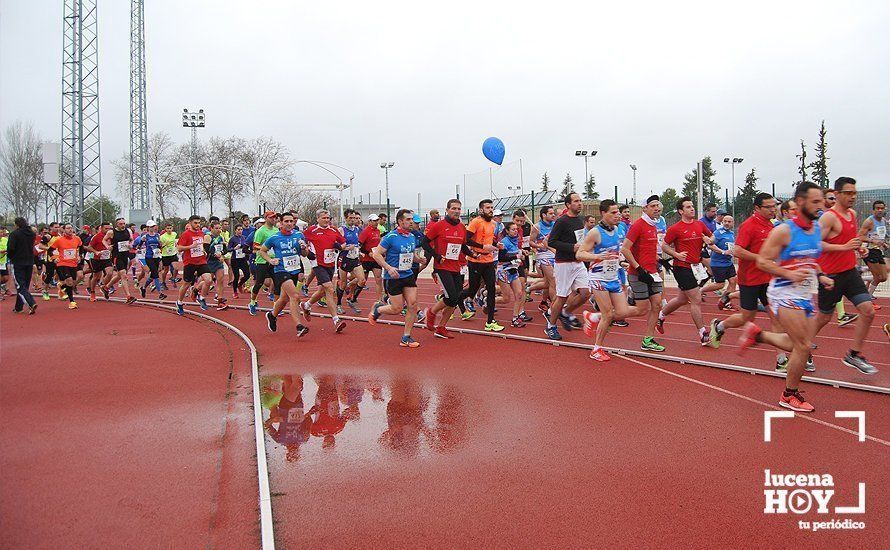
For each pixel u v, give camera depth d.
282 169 47.06
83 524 3.35
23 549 3.09
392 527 3.32
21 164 44.56
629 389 6.03
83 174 34.06
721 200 31.16
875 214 11.51
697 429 4.83
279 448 4.52
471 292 9.49
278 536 3.23
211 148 46.78
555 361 7.36
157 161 47.12
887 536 3.20
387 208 28.95
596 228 7.15
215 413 5.38
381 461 4.27
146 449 4.49
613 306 7.32
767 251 5.11
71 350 8.34
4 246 16.80
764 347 7.98
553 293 10.52
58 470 4.09
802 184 5.05
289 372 6.93
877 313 10.84
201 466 4.16
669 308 7.92
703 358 7.33
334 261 10.04
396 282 8.31
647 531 3.27
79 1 33.69
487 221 9.34
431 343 8.69
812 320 5.14
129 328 10.39
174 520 3.39
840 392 5.77
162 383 6.45
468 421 5.12
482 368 7.04
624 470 4.06
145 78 41.38
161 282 18.97
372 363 7.37
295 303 9.07
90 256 14.98
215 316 11.81
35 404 5.67
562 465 4.16
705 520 3.38
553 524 3.35
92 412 5.41
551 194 22.89
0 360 7.68
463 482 3.90
